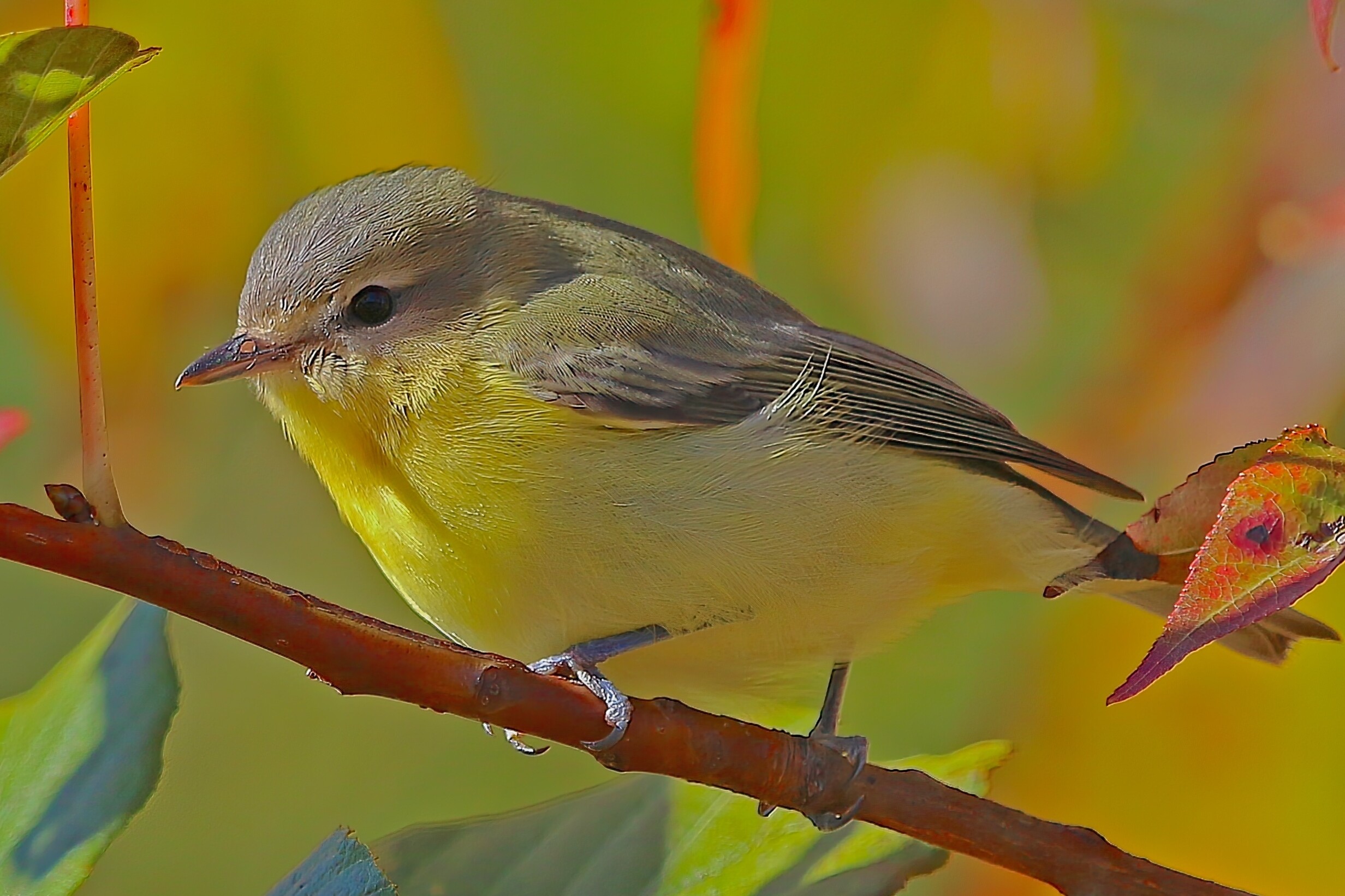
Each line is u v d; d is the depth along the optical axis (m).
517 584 2.51
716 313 2.52
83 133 2.44
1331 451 2.44
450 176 2.53
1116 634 2.52
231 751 2.58
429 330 2.51
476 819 2.49
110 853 2.57
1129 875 2.48
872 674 2.55
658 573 2.50
